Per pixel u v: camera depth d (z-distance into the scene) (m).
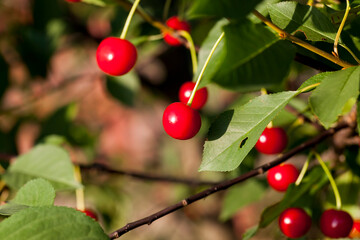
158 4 0.78
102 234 0.47
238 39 0.45
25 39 0.78
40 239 0.46
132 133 1.33
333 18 0.49
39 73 0.79
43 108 0.99
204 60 0.55
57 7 0.79
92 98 1.28
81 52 1.11
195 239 1.12
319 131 0.60
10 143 0.80
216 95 0.96
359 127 0.46
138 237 1.21
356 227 0.58
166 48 0.80
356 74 0.46
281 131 0.57
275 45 0.45
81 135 0.82
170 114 0.50
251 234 0.54
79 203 0.59
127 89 0.72
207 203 0.99
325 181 0.57
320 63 0.50
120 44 0.54
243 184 0.70
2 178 0.60
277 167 0.57
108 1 0.60
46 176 0.59
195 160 1.09
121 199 0.86
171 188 1.02
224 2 0.43
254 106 0.49
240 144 0.49
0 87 0.79
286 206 0.56
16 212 0.47
